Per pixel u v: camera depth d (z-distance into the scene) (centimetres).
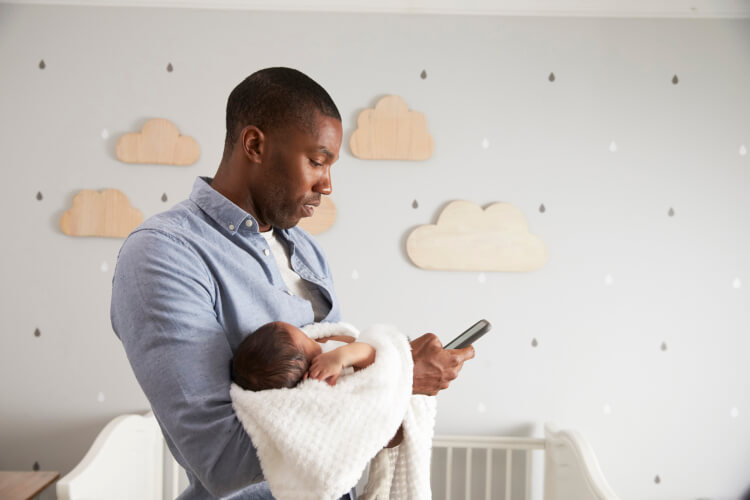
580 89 180
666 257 181
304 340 73
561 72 179
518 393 181
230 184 80
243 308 76
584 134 180
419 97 178
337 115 79
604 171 180
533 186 180
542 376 181
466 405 181
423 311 180
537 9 178
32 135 174
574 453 155
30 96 174
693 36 180
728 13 178
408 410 78
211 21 176
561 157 180
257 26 176
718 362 181
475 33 178
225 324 75
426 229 177
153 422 172
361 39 177
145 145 175
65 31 174
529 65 179
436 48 178
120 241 176
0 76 174
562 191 180
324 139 76
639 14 179
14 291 175
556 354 181
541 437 181
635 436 182
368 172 178
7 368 176
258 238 81
